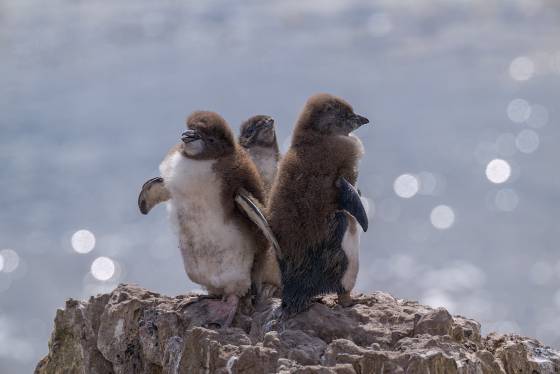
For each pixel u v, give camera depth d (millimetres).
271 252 10133
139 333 10250
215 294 10094
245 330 9820
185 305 10023
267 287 10477
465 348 9219
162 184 10500
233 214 9664
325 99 9906
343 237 9484
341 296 9844
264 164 11289
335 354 8656
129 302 10414
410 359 8461
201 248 9734
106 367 10812
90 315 10836
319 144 9703
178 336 9695
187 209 9664
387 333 9289
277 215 9648
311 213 9500
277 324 9500
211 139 9688
